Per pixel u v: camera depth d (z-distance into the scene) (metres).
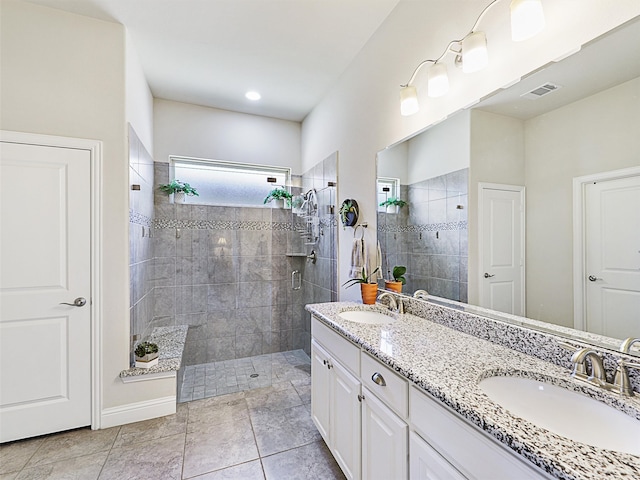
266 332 3.55
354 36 2.18
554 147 1.08
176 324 3.16
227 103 3.23
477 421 0.72
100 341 2.00
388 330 1.45
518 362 1.05
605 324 0.96
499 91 1.25
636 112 0.87
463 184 1.45
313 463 1.69
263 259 3.55
